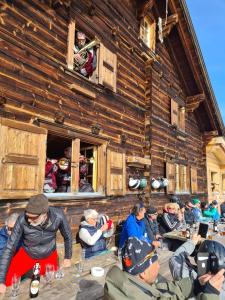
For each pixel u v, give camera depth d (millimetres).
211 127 13367
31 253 3438
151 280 1762
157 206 8836
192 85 11805
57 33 5762
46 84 5379
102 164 6582
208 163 14016
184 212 8242
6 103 4617
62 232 3562
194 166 12336
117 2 7742
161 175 9219
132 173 7965
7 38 4734
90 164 6996
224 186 16219
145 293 1618
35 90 5145
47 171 5602
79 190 6191
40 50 5328
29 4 5195
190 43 10234
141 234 5461
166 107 10062
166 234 5527
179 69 11352
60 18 5863
